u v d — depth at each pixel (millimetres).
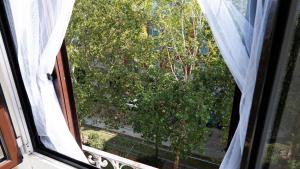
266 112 833
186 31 4469
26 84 1479
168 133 4969
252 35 824
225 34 838
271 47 733
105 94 5711
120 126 5984
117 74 5305
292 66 762
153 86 5039
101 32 5035
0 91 1448
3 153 1571
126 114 5746
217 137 5016
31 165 1728
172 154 5559
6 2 1312
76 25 5082
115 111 5871
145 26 4758
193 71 4520
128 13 4664
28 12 1263
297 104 810
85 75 5668
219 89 4316
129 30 4812
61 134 1597
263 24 741
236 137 1013
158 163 5363
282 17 696
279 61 749
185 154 4992
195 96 4375
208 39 4242
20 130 1648
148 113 5000
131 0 4547
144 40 4801
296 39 726
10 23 1375
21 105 1605
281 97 811
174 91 4660
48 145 1701
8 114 1529
